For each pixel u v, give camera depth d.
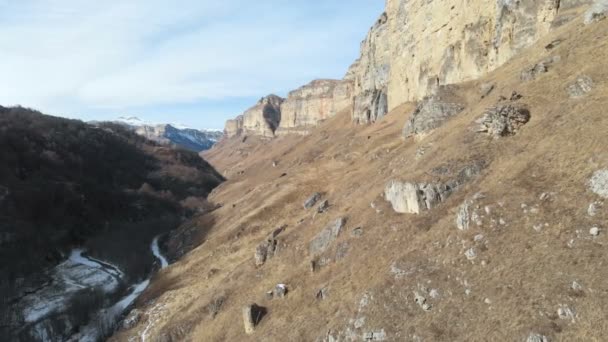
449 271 27.95
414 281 29.09
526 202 27.59
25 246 89.00
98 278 82.81
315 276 39.81
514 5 55.19
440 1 77.56
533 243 25.27
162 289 65.25
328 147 132.88
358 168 69.75
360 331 29.05
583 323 20.28
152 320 55.91
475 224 29.08
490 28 61.72
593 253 22.36
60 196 114.88
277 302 40.25
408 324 27.14
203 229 93.06
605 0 39.47
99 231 110.88
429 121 53.62
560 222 25.00
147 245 101.31
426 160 40.59
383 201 41.53
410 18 92.56
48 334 60.09
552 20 49.28
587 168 26.36
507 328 22.30
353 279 34.88
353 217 43.59
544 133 32.38
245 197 102.69
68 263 91.31
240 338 39.38
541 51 43.78
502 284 24.48
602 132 27.53
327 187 72.12
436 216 33.69
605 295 20.45
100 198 126.19
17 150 129.88
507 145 34.69
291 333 34.31
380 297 30.02
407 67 94.69
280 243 50.88
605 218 23.33
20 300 71.06
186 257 76.31
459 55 68.88
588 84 32.62
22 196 105.88
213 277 60.06
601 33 36.94
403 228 35.38
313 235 47.91
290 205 75.38
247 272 50.66
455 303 25.94
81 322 63.38
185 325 47.69
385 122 95.88
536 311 21.95
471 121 41.12
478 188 32.25
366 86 129.12
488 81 51.06
